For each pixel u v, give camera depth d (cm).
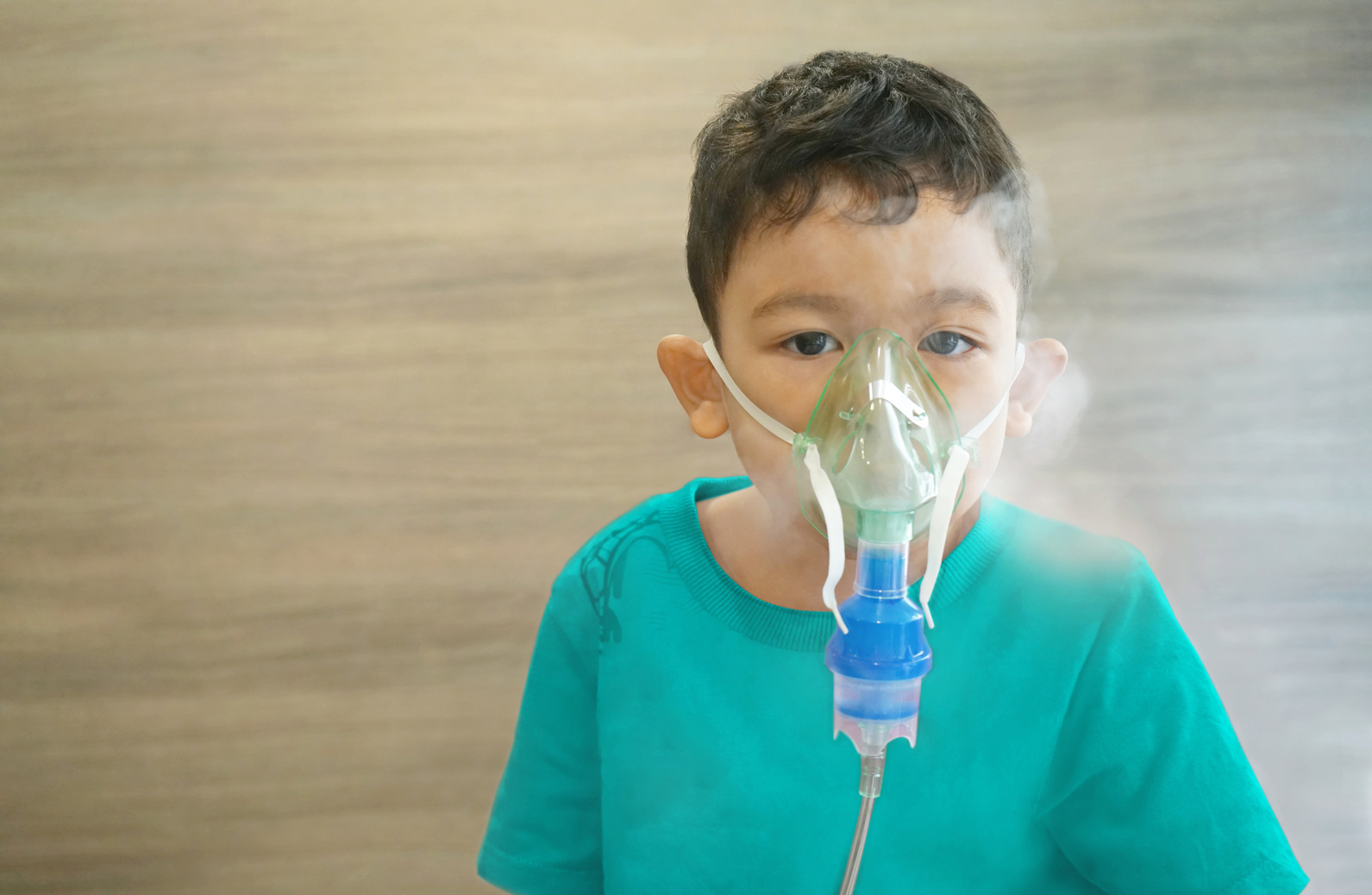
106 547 121
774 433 55
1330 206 113
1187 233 111
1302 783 106
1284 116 113
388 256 118
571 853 71
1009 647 61
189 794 121
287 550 120
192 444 121
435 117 117
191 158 118
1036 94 113
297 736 121
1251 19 113
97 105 118
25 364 120
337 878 120
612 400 119
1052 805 61
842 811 61
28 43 117
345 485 120
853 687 49
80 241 119
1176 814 58
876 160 51
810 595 63
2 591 121
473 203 117
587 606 69
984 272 53
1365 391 111
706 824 62
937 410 50
